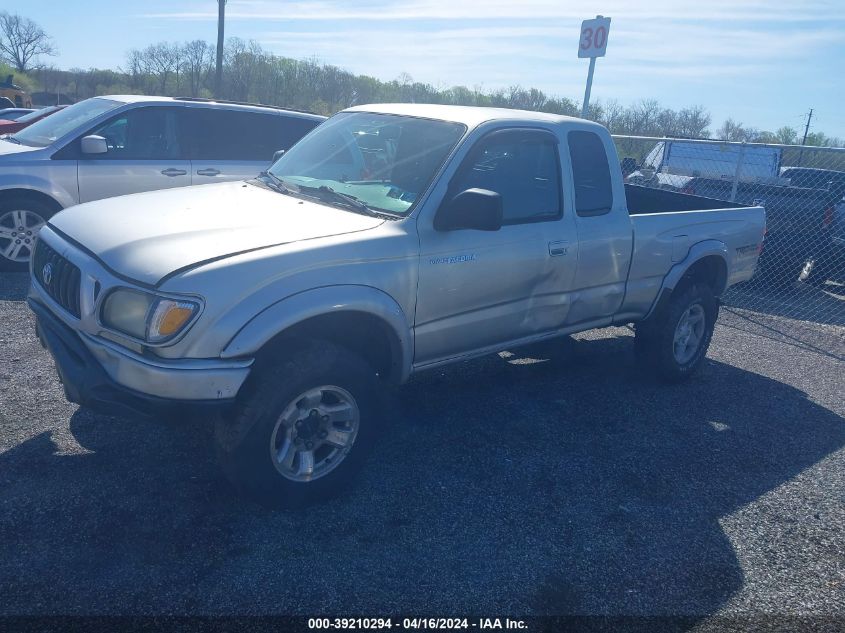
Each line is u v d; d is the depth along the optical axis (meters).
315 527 3.65
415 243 4.04
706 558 3.69
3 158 7.36
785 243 10.47
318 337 3.89
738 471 4.64
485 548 3.60
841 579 3.60
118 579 3.15
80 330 3.60
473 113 4.74
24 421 4.46
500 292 4.53
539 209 4.78
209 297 3.30
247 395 3.51
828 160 14.11
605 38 9.18
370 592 3.21
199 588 3.14
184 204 4.25
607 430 5.07
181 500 3.77
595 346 6.96
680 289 5.92
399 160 4.48
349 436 3.87
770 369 6.83
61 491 3.76
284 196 4.53
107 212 4.12
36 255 4.21
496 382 5.79
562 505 4.05
